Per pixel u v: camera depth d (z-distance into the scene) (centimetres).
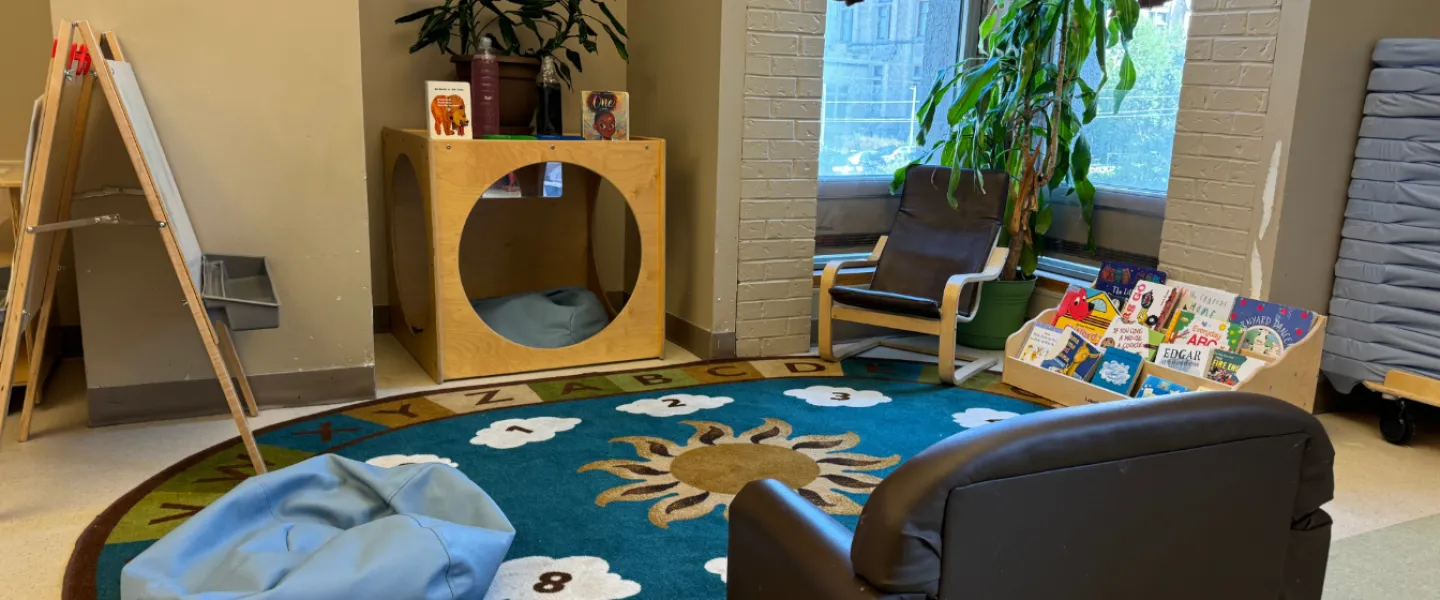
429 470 220
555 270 439
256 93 291
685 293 402
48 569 211
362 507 214
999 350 413
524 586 205
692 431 303
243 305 258
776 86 370
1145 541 122
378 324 419
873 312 369
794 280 395
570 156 348
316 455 276
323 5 294
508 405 323
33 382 280
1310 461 133
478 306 398
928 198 398
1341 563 229
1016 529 112
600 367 372
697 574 213
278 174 299
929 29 449
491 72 351
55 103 228
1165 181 390
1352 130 314
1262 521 132
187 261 249
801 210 389
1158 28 388
